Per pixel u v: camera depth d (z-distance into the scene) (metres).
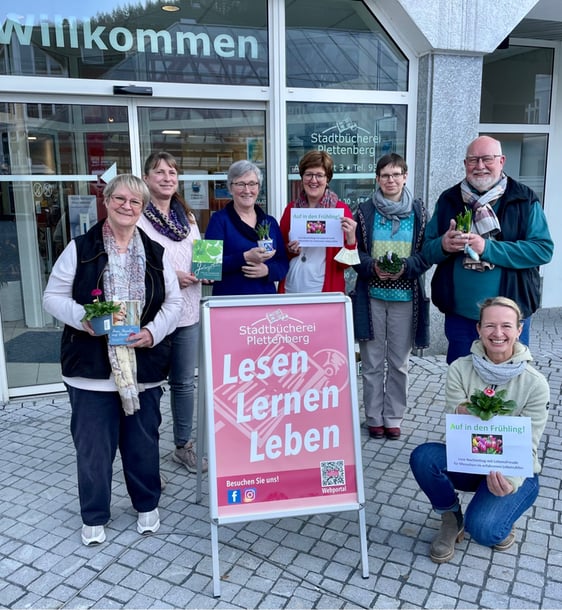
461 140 5.54
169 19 4.78
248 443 2.60
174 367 3.49
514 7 5.31
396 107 5.58
